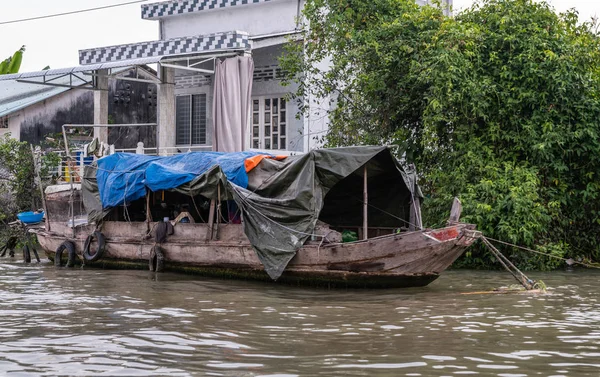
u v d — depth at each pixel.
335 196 16.22
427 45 18.05
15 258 20.30
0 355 8.62
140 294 13.38
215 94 19.81
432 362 8.30
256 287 14.35
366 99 19.77
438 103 17.44
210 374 7.77
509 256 17.44
